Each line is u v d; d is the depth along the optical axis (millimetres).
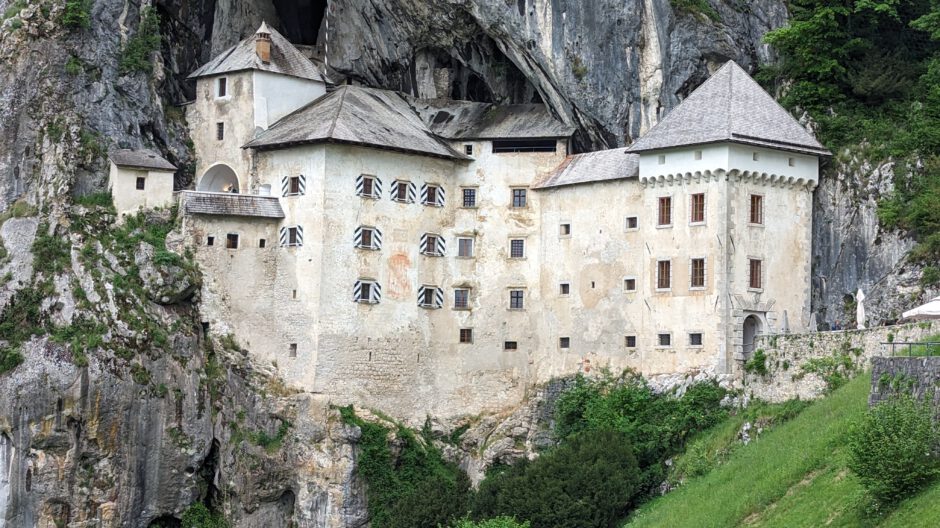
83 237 98625
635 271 93875
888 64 97000
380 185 99688
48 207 99938
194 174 105312
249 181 102000
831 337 82250
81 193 100750
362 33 109500
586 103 100438
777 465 73875
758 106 92125
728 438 83812
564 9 100875
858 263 91500
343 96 103000
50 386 94562
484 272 101812
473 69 107562
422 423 100188
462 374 101312
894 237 90062
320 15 118125
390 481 96688
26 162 102062
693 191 91062
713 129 90188
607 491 83500
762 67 100750
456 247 102375
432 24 106000
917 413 62375
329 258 97562
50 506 94438
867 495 63438
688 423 87062
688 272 90812
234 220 99375
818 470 70438
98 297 96562
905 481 61125
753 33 101250
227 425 98062
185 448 97250
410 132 102500
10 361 95625
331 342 97250
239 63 103812
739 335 88500
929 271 87562
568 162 100625
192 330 98375
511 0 101875
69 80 102938
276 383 98062
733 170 89438
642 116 99938
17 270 98562
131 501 95688
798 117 96375
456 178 103312
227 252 99125
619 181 95500
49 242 98625
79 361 94750
